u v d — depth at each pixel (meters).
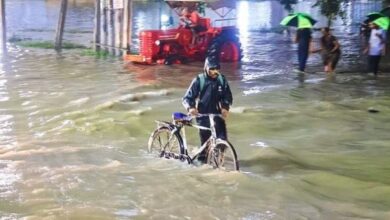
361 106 14.09
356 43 29.08
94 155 9.77
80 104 13.73
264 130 11.79
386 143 10.86
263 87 16.58
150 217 6.98
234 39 22.05
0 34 24.19
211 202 7.51
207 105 8.80
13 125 11.88
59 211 7.13
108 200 7.54
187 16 20.94
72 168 8.95
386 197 7.93
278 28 36.34
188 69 19.47
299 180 8.52
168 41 20.36
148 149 9.90
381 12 21.59
